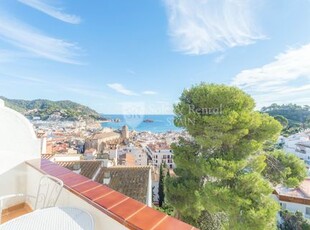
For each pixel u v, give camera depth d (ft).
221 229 21.20
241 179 17.85
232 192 17.71
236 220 17.48
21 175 8.87
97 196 5.05
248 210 16.67
